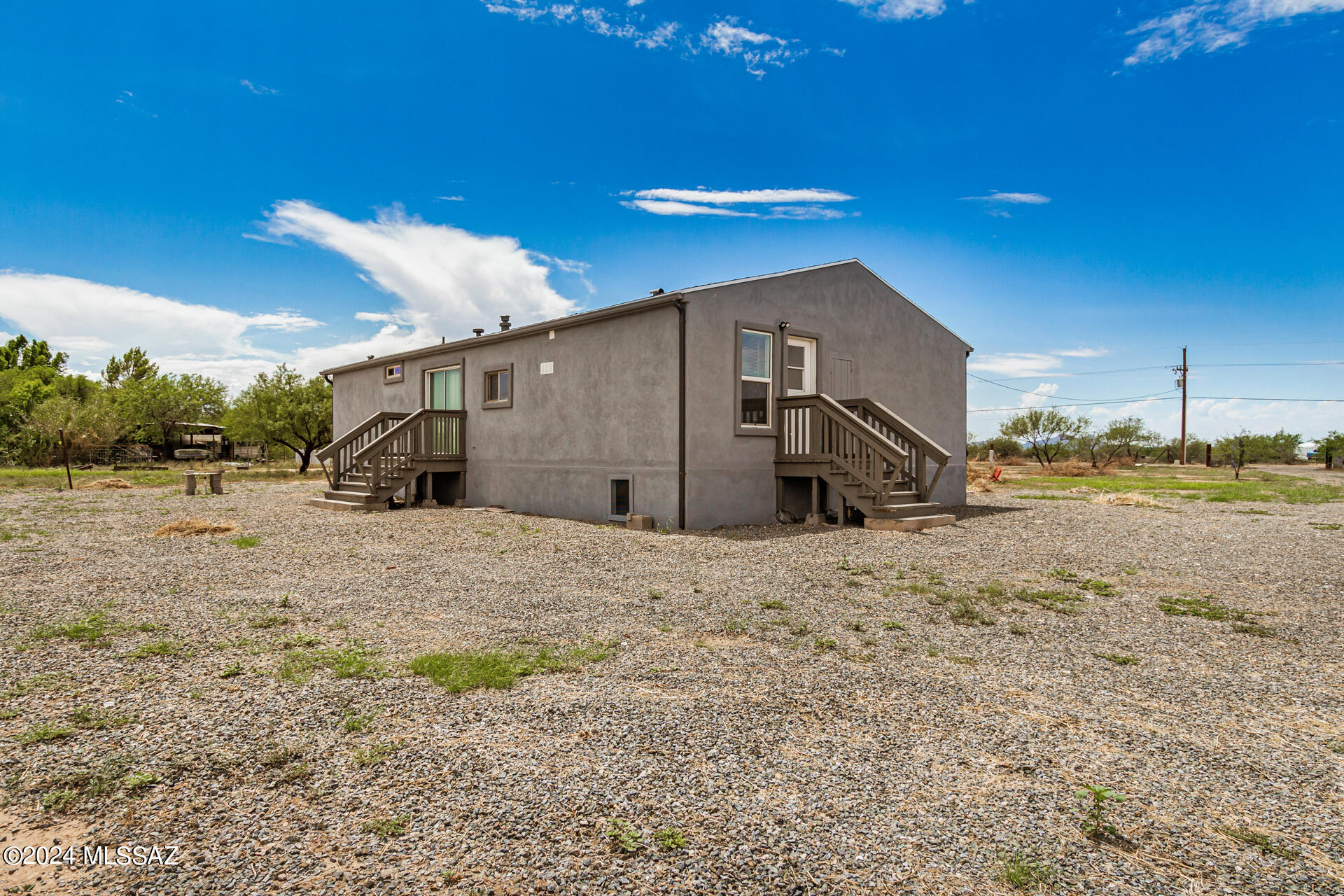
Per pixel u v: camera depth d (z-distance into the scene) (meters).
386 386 17.05
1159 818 2.54
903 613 5.44
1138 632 4.98
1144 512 12.70
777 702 3.60
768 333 11.05
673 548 8.35
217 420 37.56
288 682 3.78
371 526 10.27
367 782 2.72
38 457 28.86
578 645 4.55
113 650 4.28
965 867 2.23
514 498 13.08
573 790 2.67
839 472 10.23
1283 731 3.33
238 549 8.16
